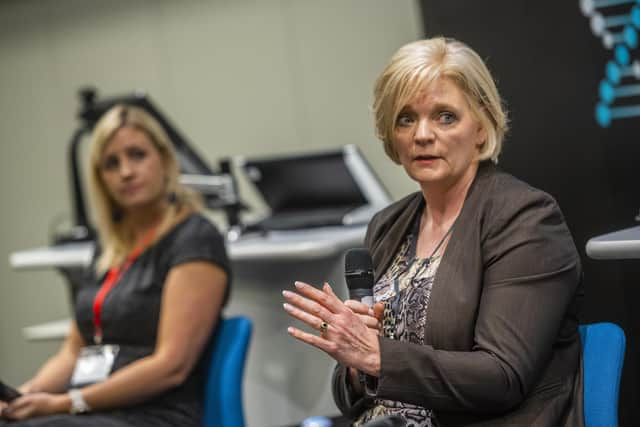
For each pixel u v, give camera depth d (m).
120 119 6.40
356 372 4.28
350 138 11.03
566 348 3.83
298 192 8.27
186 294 5.98
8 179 13.36
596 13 7.27
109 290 6.25
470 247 3.83
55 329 9.47
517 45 7.64
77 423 5.59
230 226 8.28
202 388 6.09
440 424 3.78
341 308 3.59
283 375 7.58
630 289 7.15
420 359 3.58
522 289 3.64
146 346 6.08
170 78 12.14
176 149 8.27
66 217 13.07
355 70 10.92
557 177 7.55
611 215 7.33
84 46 12.66
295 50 11.27
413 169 3.99
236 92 11.71
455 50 3.95
